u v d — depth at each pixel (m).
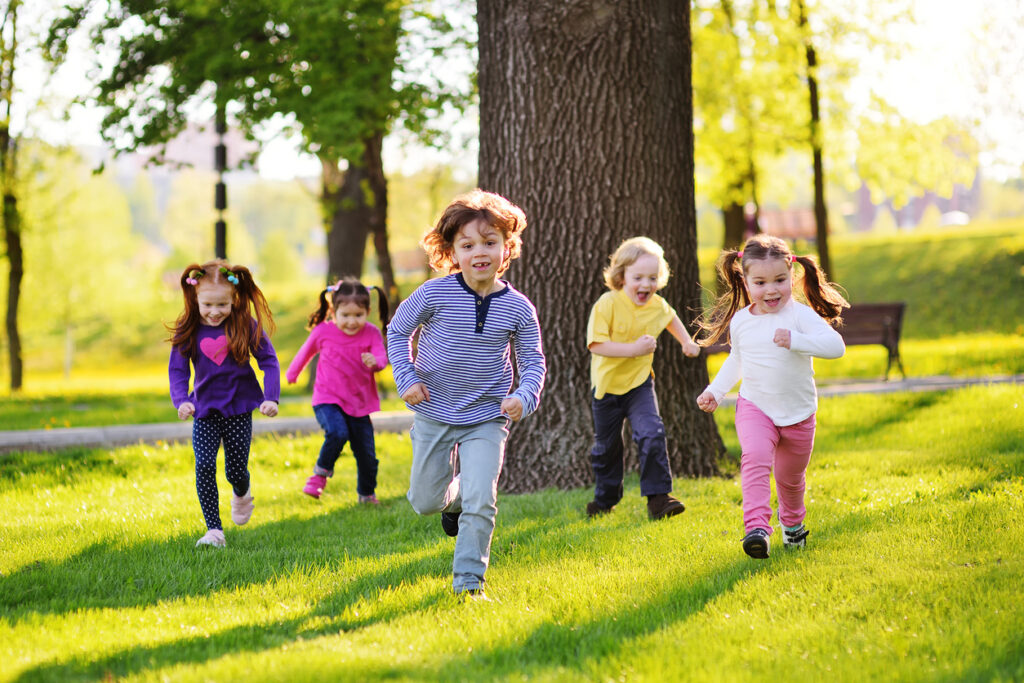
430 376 3.93
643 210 6.43
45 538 5.17
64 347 45.53
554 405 6.43
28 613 3.68
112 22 13.63
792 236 50.06
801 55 17.36
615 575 3.96
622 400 5.44
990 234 33.03
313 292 42.16
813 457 7.25
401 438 9.48
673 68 6.57
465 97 14.23
